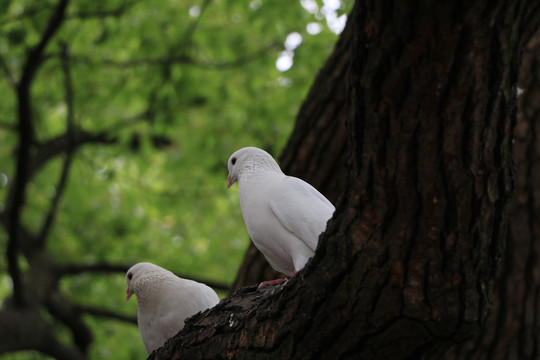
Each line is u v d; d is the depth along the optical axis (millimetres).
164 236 18312
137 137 16781
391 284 3277
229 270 17234
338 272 3393
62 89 15414
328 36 14000
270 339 3764
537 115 7164
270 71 14898
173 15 14242
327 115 7277
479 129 2953
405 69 2883
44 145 15875
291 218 4641
